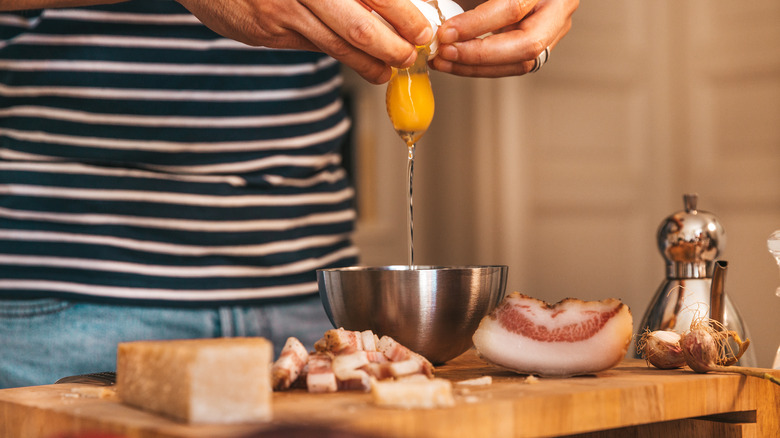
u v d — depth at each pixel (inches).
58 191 43.9
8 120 44.5
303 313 47.0
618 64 120.7
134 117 44.6
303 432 26.3
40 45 43.6
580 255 123.6
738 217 115.0
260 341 30.4
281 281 46.3
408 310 36.4
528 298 35.8
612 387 32.3
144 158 44.8
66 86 43.9
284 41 39.6
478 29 40.7
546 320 35.2
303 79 46.6
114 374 37.0
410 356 34.1
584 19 120.9
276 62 46.0
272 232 46.1
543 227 125.0
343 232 49.7
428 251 129.3
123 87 44.3
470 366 37.8
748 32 112.9
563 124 123.3
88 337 43.7
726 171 115.6
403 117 39.5
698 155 117.6
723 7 114.5
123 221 44.3
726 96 115.2
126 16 44.3
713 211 117.1
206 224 45.0
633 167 121.2
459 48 41.3
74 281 43.7
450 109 128.9
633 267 121.6
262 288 45.8
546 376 34.6
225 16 38.8
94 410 30.7
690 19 117.0
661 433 35.3
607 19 120.4
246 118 45.7
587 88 122.0
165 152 44.9
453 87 128.4
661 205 120.1
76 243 43.9
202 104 45.2
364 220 123.4
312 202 47.6
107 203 44.1
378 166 123.9
